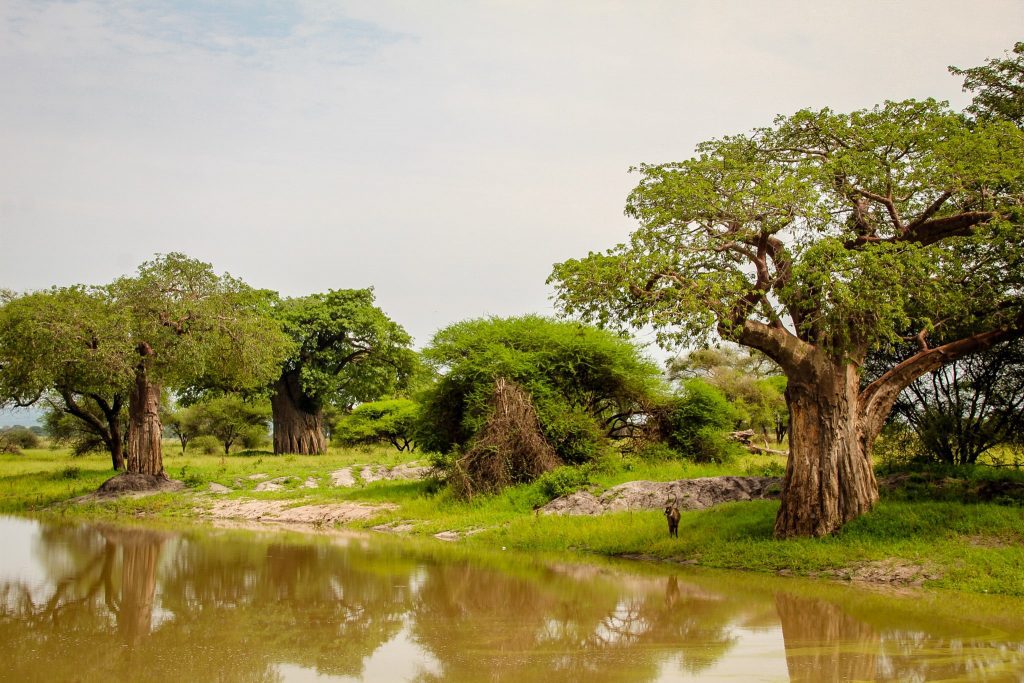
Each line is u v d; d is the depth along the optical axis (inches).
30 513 1165.7
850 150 710.5
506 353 1191.6
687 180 698.8
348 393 2251.5
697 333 609.9
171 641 431.5
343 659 395.9
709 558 666.2
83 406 1743.4
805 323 645.3
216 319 1327.5
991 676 354.9
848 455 666.8
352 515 1035.9
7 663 385.7
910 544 609.0
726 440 1349.7
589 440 1123.9
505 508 959.6
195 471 1439.5
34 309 1202.6
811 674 362.3
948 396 915.4
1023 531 600.7
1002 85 850.1
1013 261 670.5
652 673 368.5
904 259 630.5
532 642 428.5
